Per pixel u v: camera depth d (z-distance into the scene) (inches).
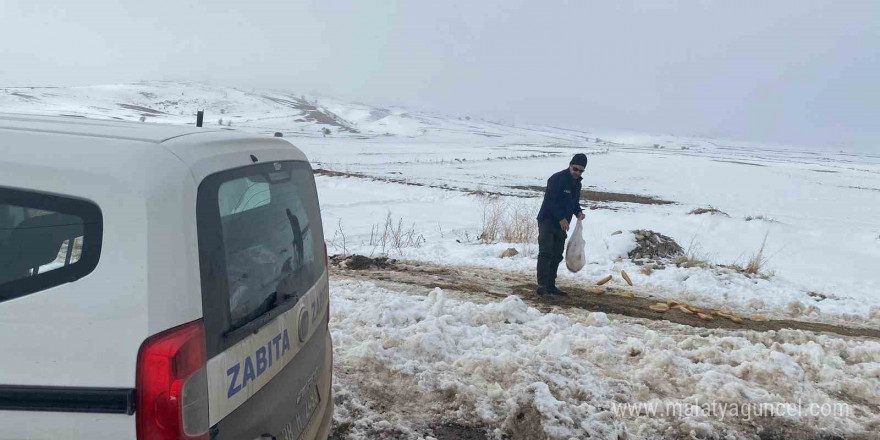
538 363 193.2
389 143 3656.5
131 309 71.7
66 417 72.4
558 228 302.0
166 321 72.3
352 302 252.7
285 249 105.7
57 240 74.2
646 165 2166.6
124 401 71.7
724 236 644.1
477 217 712.4
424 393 174.7
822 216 1099.9
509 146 3986.2
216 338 78.8
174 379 72.0
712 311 290.4
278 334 98.0
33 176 74.8
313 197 129.2
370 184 1024.9
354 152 2551.7
